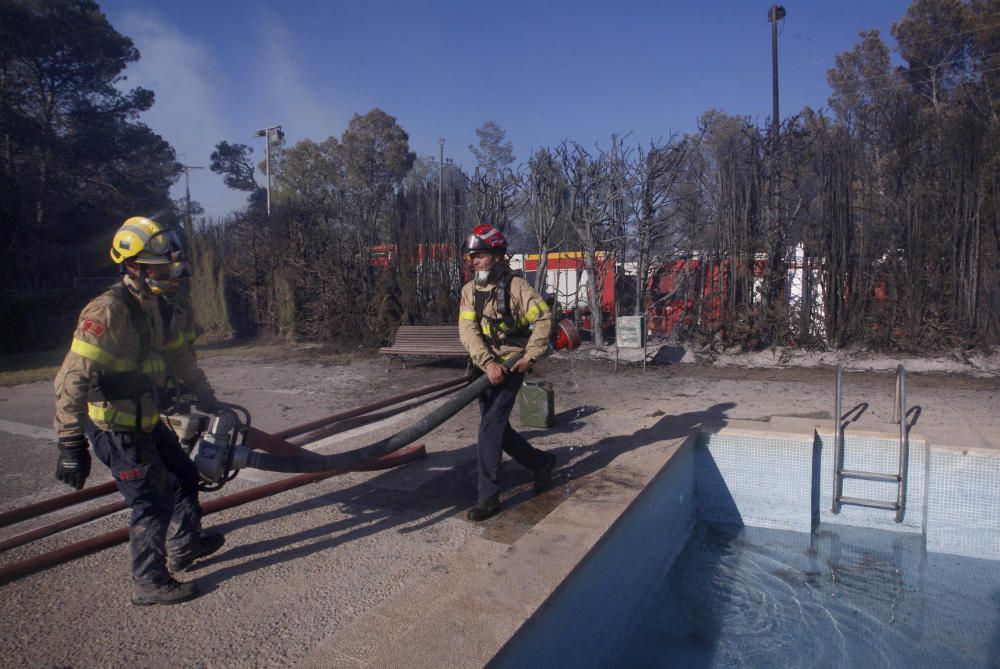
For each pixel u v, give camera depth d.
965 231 9.46
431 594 3.06
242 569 3.78
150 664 2.90
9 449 6.62
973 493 5.11
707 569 5.07
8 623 3.24
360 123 42.59
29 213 22.19
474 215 12.80
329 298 14.24
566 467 5.48
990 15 22.09
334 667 2.44
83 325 3.09
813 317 10.27
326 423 5.59
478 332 4.42
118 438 3.23
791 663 3.95
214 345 15.50
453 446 6.27
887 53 25.19
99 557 3.99
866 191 10.05
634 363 10.32
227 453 3.68
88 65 24.91
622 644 3.96
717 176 10.84
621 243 11.30
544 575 3.10
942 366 9.26
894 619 4.40
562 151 11.41
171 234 3.42
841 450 5.55
